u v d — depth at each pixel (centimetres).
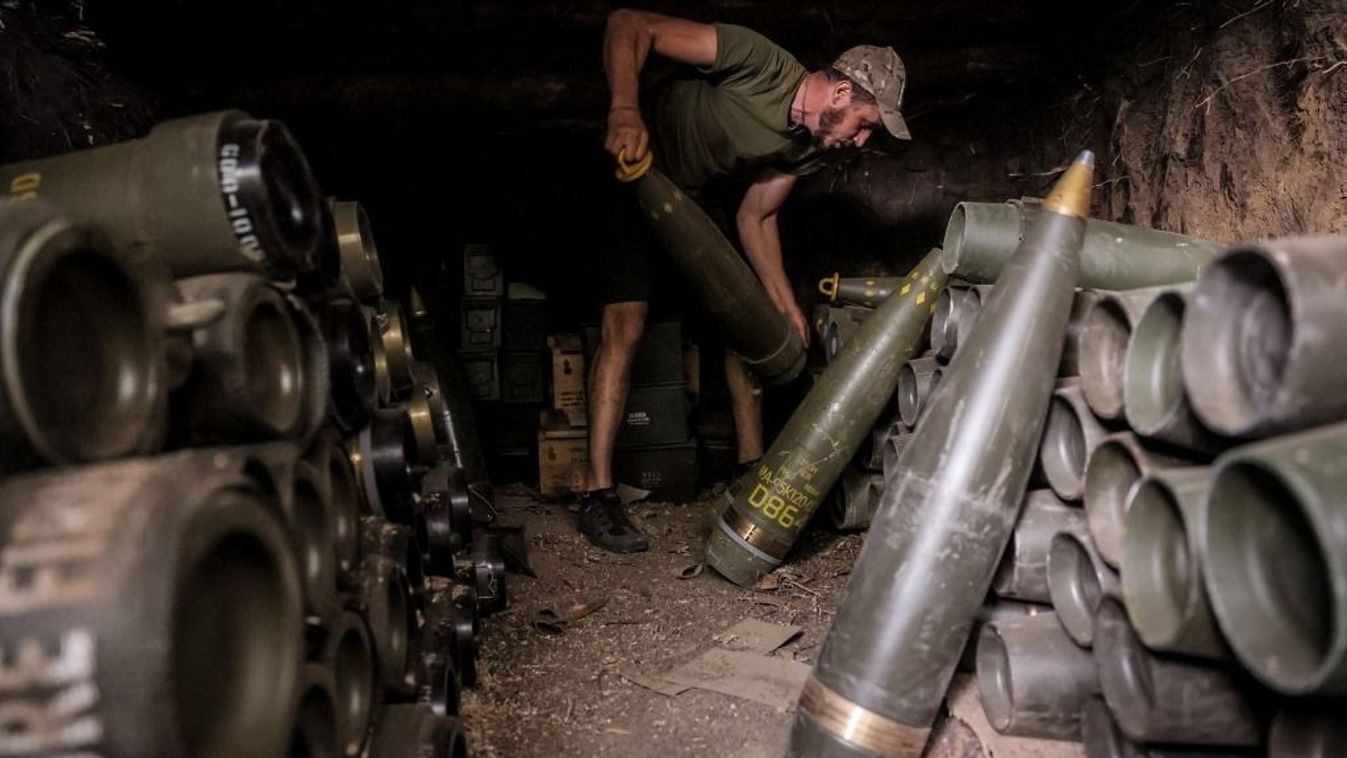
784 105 341
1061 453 192
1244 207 275
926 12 428
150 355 102
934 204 482
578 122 464
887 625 183
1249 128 274
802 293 491
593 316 414
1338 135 235
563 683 254
